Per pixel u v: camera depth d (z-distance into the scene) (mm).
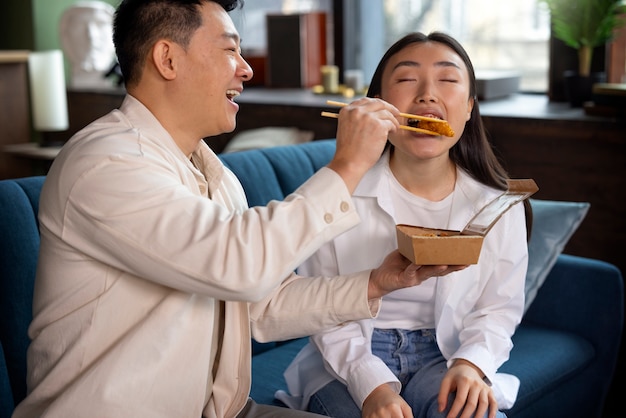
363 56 3584
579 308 2051
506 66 3199
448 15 3283
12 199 1544
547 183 2574
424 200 1578
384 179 1576
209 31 1191
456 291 1535
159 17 1177
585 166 2490
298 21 3523
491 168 1617
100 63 3973
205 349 1185
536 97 3061
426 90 1457
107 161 1102
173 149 1212
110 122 1197
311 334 1391
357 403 1415
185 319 1159
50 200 1139
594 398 2055
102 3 4012
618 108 2447
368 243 1568
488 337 1504
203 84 1197
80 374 1136
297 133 2930
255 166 2002
